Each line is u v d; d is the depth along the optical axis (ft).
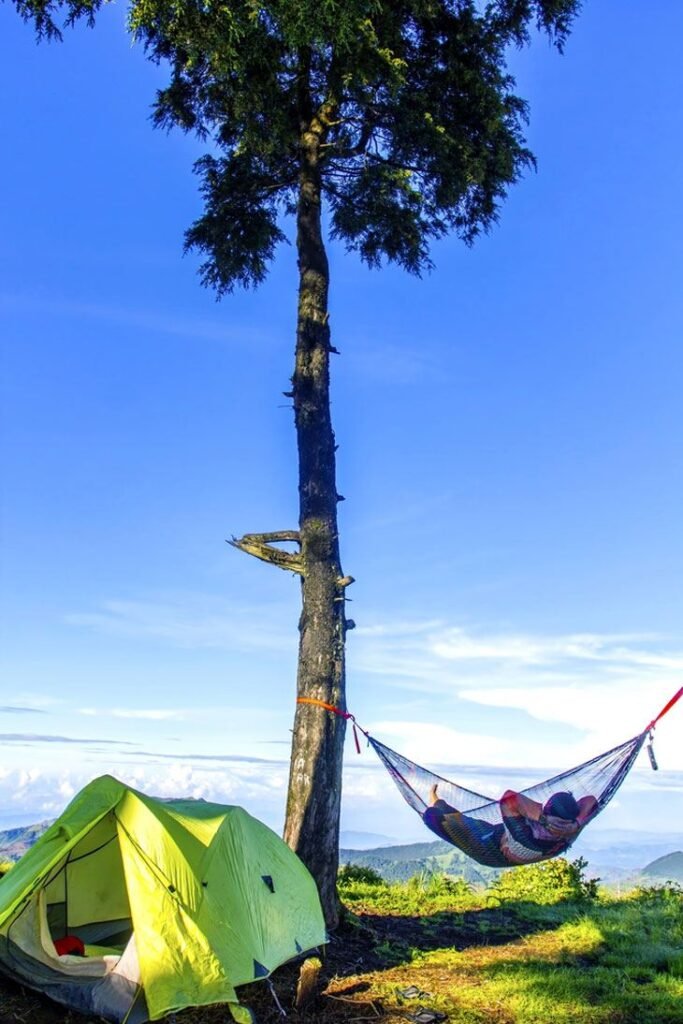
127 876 23.54
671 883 50.98
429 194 44.32
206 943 23.02
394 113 39.19
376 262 50.11
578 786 30.53
